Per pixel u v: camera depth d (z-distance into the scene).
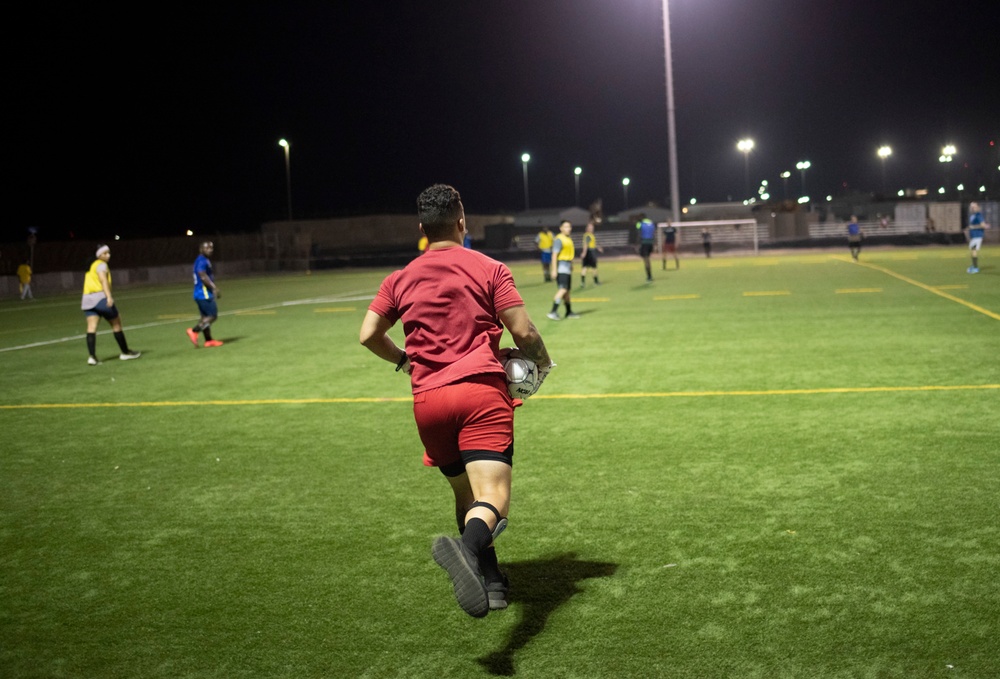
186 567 4.42
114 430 7.81
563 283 15.86
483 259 3.50
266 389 9.69
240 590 4.10
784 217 56.88
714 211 60.25
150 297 29.48
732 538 4.51
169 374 11.12
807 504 5.00
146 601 4.02
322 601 3.95
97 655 3.51
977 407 7.29
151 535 4.93
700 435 6.75
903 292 18.42
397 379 10.05
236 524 5.07
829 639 3.39
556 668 3.27
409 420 7.80
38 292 37.53
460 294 3.41
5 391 10.20
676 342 12.22
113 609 3.94
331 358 12.09
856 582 3.90
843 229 56.66
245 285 35.09
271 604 3.93
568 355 11.40
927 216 54.31
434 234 3.55
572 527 4.78
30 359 13.19
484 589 2.91
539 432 7.07
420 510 5.20
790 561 4.17
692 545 4.43
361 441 7.04
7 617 3.89
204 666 3.39
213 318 13.95
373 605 3.88
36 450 7.11
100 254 12.41
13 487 6.01
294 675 3.30
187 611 3.89
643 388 8.82
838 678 3.12
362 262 48.25
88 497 5.72
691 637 3.46
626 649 3.39
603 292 22.30
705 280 25.36
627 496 5.29
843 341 11.56
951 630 3.42
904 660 3.22
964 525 4.55
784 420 7.13
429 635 3.58
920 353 10.27
